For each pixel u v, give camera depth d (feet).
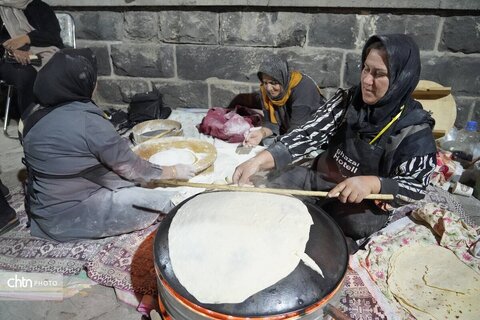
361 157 5.22
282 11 9.70
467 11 8.89
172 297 3.61
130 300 5.17
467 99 9.86
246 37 10.19
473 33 9.07
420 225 6.31
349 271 5.42
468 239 5.81
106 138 5.35
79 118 5.24
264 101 9.25
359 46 9.77
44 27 10.37
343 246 4.05
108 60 11.34
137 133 9.41
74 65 5.15
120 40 10.94
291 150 5.64
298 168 6.73
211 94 11.23
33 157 5.41
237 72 10.74
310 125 5.81
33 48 10.28
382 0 9.02
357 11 9.37
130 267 5.51
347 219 5.63
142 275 5.38
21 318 4.98
